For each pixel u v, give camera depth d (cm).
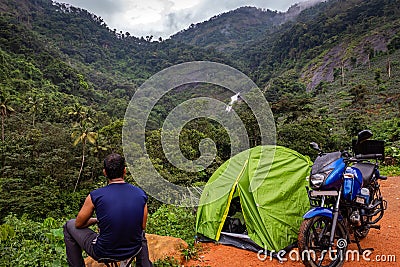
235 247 475
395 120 3469
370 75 7844
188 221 591
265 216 461
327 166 383
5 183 3173
